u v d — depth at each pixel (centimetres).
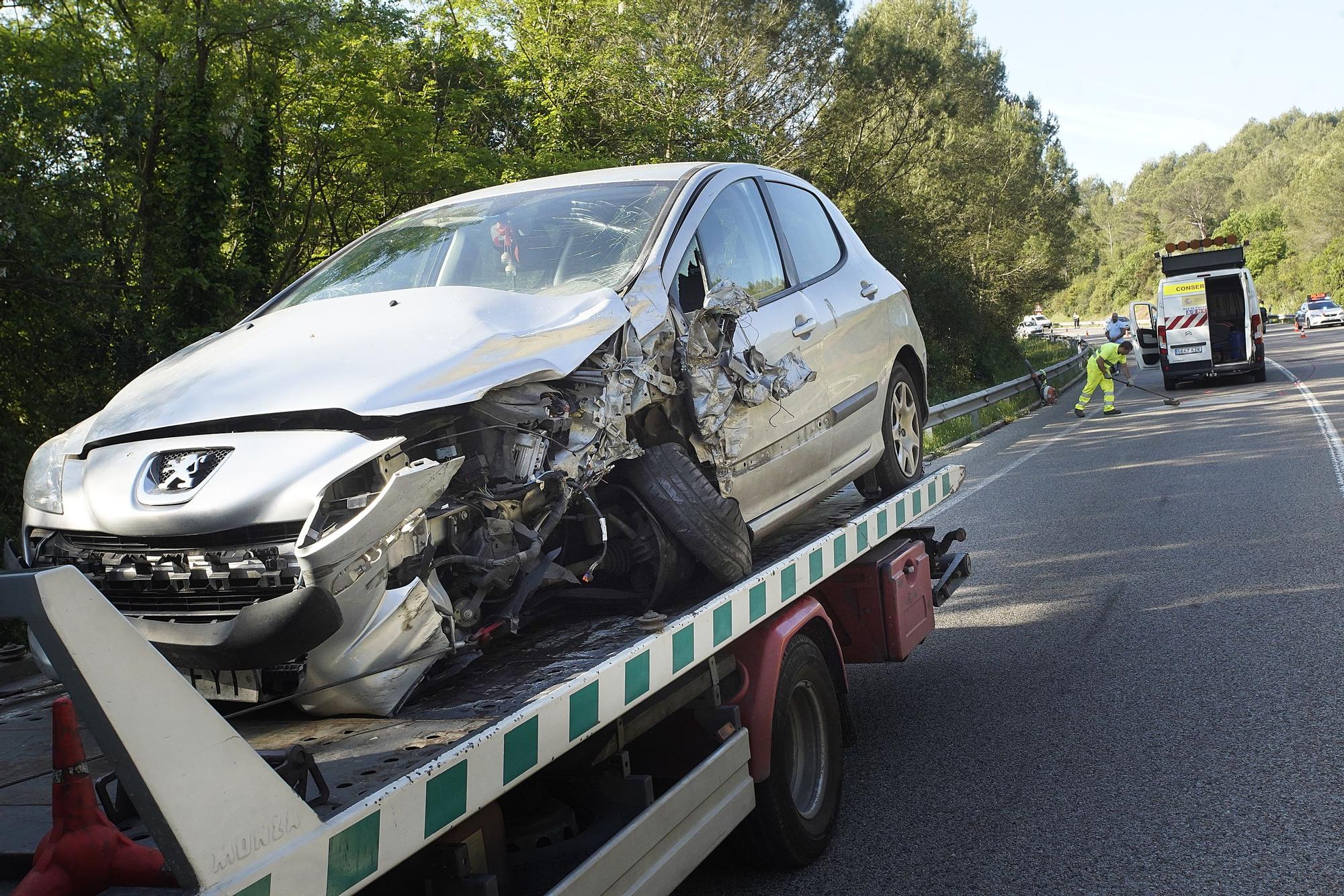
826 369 495
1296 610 673
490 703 270
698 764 339
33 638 276
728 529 366
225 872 179
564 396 330
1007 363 4334
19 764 265
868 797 459
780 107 3309
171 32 1395
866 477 586
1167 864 374
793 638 409
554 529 330
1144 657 616
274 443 275
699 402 377
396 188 1809
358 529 261
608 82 2245
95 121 1234
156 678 176
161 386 313
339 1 1605
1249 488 1122
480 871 252
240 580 264
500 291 365
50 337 1331
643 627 328
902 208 3612
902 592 514
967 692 588
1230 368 2598
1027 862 385
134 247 1452
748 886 386
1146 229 12069
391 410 276
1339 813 402
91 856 180
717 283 429
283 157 1745
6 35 1241
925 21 4553
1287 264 9681
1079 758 479
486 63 2170
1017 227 4522
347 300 360
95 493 282
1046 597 772
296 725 270
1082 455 1527
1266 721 500
